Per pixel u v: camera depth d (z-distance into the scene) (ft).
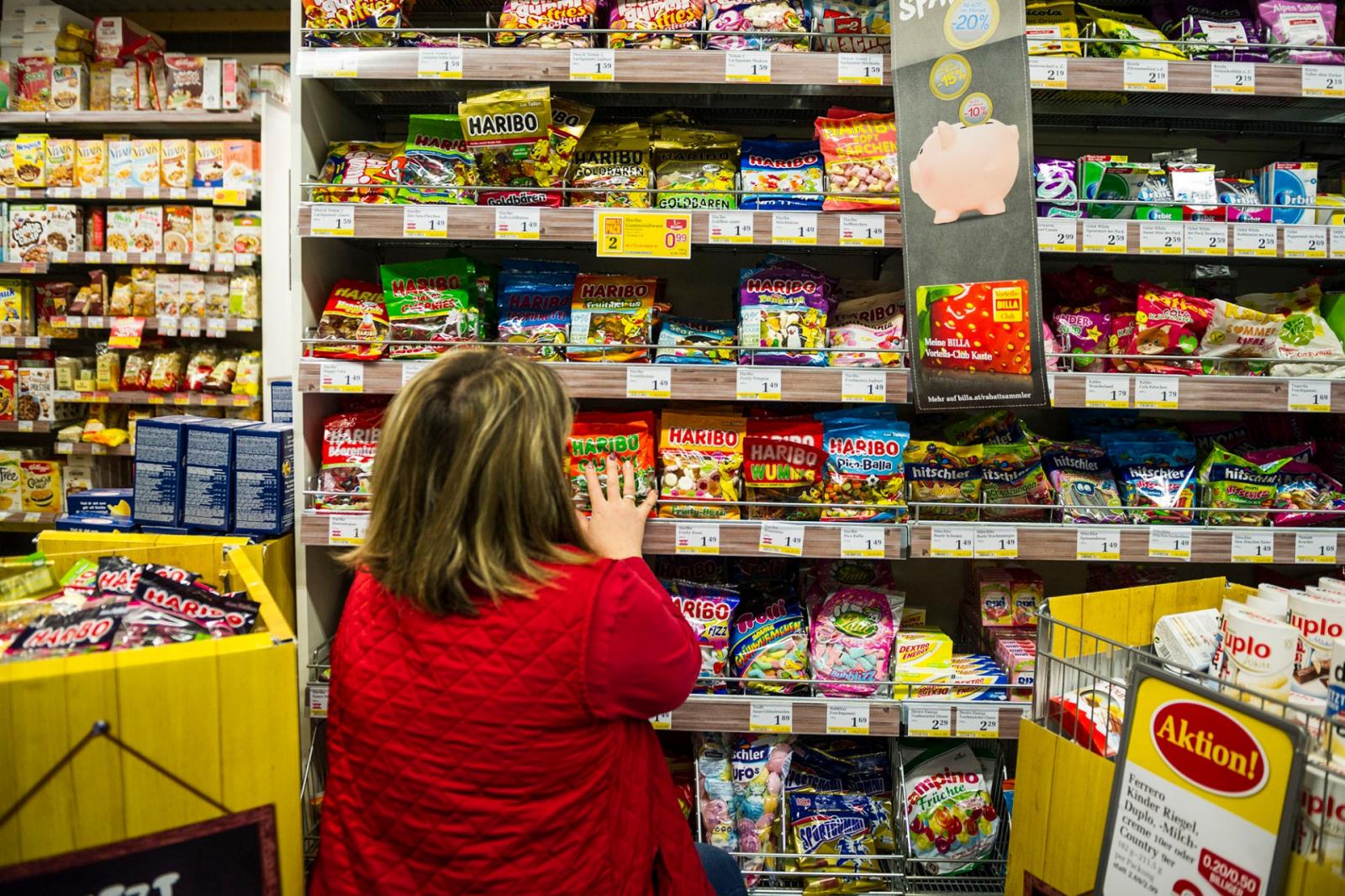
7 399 12.67
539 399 3.77
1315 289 7.07
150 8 13.92
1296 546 6.55
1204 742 4.00
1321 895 3.58
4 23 12.57
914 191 6.28
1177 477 7.00
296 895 4.06
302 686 6.72
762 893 6.51
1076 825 4.71
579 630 3.48
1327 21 6.63
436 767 3.44
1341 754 3.93
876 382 6.40
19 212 12.35
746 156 6.89
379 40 6.56
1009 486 6.81
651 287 6.91
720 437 6.72
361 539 6.49
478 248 8.12
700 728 6.56
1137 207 6.65
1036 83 6.18
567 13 6.61
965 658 7.04
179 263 12.26
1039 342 5.96
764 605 7.09
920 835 6.61
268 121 10.09
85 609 4.29
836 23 6.74
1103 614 5.49
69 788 3.61
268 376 10.07
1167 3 7.07
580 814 3.55
